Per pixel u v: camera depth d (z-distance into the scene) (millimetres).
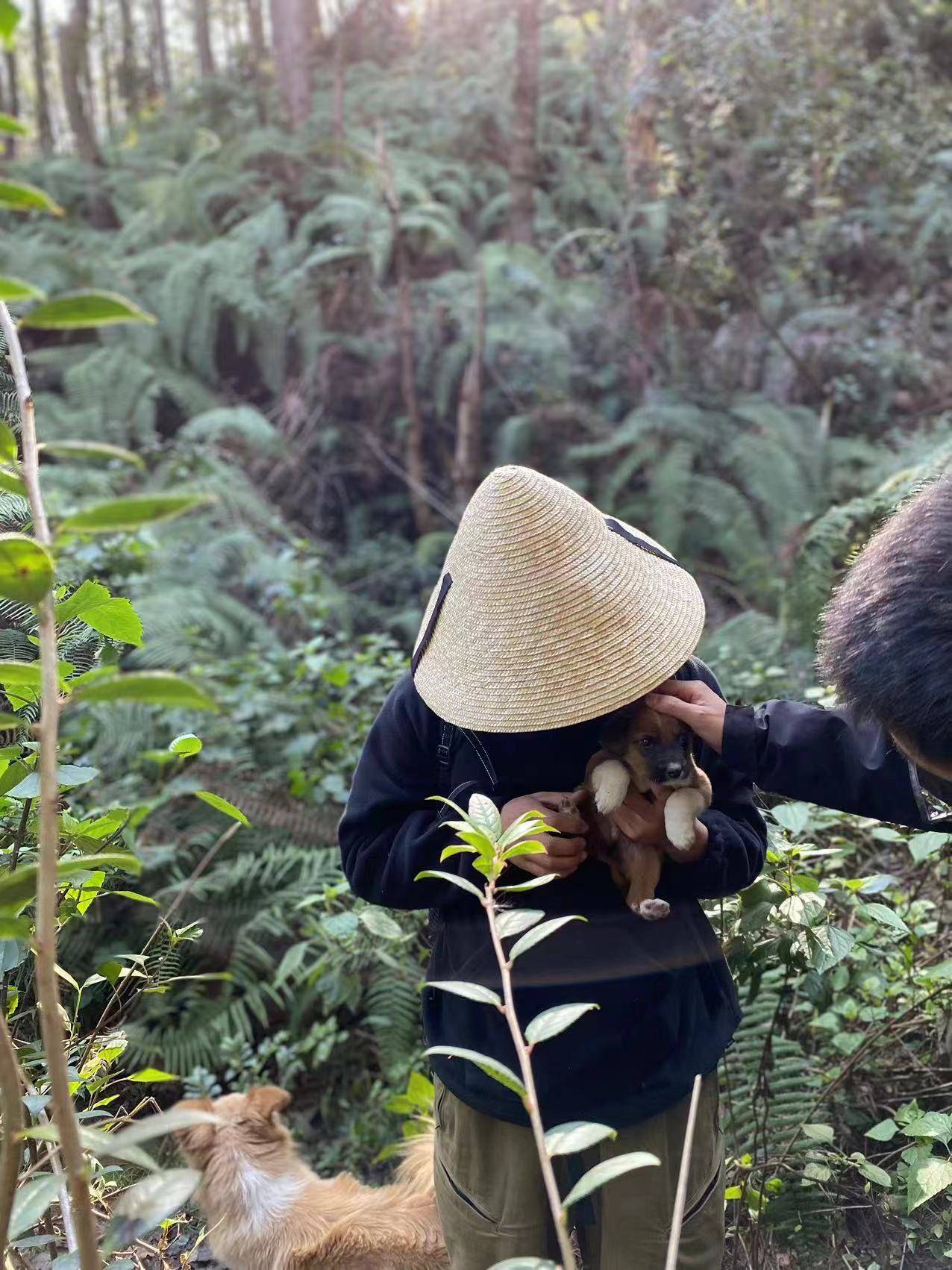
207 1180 2594
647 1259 1934
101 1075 2225
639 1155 1178
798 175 9328
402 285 9062
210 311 9398
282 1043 4039
